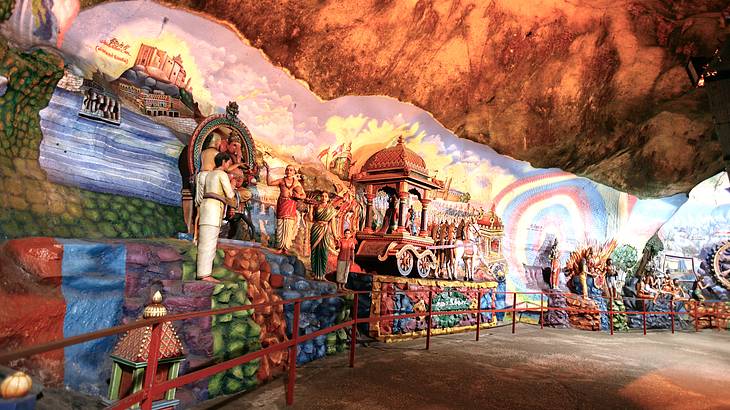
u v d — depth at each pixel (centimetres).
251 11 719
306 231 917
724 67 1254
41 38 494
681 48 1295
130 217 577
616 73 1360
